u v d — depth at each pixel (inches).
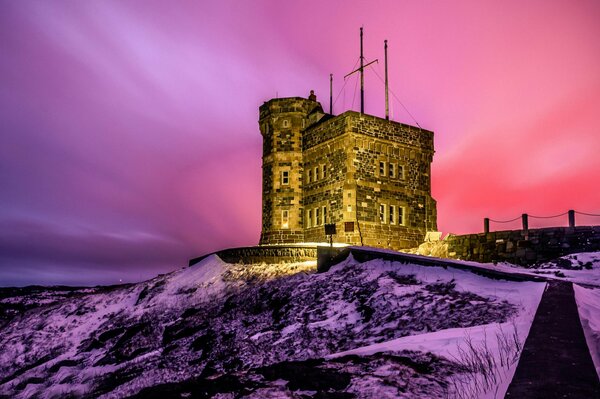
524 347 353.4
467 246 1286.9
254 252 1408.7
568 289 627.8
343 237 1461.6
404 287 833.5
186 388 368.8
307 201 1670.8
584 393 254.2
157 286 1486.2
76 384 932.0
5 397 981.8
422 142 1697.8
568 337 375.2
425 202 1674.5
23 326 1433.3
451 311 663.1
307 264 1259.2
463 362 370.6
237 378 379.6
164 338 1052.5
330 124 1582.2
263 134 1800.0
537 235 1121.4
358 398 308.8
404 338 537.3
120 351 1062.4
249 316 989.2
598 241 1024.9
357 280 965.2
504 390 280.4
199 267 1544.0
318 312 856.3
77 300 1587.1
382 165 1572.3
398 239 1566.2
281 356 715.4
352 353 472.4
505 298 664.4
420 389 315.3
